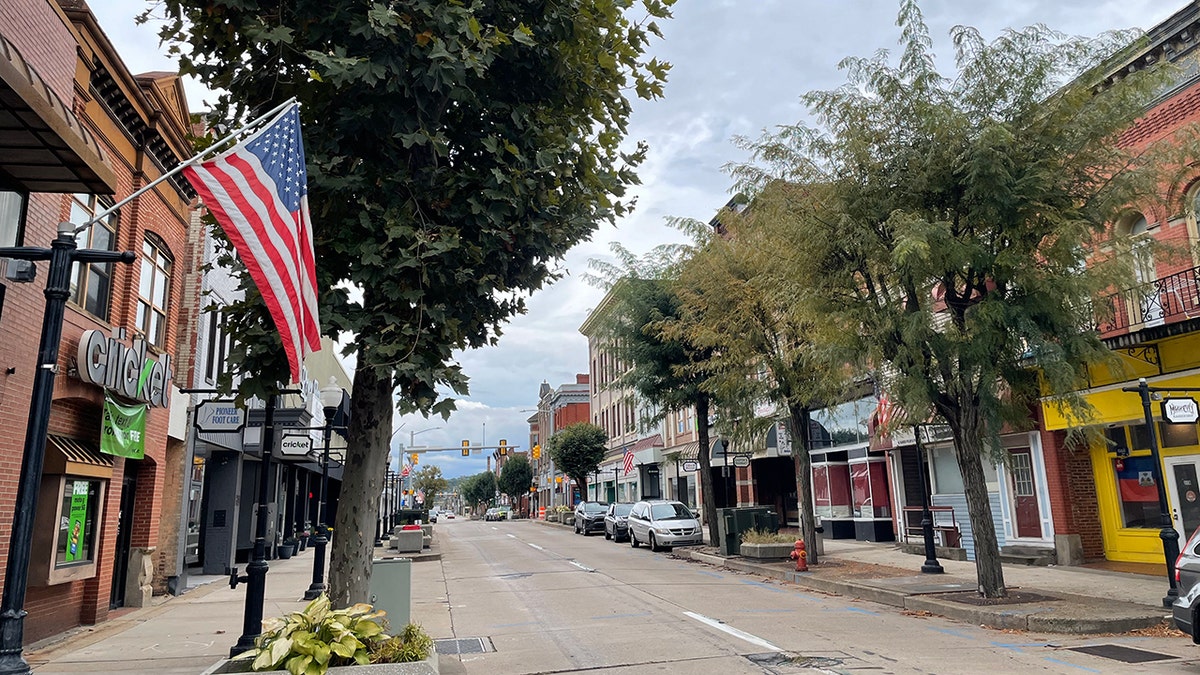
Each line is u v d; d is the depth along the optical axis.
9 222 8.84
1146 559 15.02
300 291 5.86
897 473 21.97
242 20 6.79
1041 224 11.28
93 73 11.40
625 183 8.41
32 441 4.60
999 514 18.06
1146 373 14.28
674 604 13.02
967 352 11.41
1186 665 7.82
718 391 18.59
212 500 20.59
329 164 6.73
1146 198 11.68
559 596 14.45
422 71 6.53
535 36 7.48
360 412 7.17
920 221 10.91
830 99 12.71
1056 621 9.83
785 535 20.36
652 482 45.06
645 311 23.45
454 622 11.89
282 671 5.57
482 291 6.79
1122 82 11.29
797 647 9.07
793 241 12.92
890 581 14.27
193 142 7.54
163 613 13.41
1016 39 11.73
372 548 7.11
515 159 7.39
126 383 11.88
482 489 105.69
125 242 12.77
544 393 81.19
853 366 13.52
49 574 10.21
